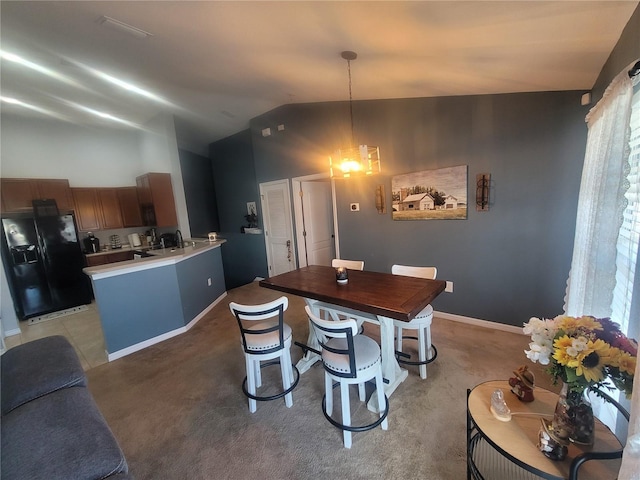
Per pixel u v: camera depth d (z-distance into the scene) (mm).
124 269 3021
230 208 6398
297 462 1677
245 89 3566
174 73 3059
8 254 4301
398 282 2383
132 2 1785
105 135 5742
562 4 1276
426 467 1595
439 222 3289
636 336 1307
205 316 4051
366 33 1816
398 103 3393
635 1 1223
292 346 3059
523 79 2270
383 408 1922
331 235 5352
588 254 1610
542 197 2656
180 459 1738
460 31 1627
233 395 2307
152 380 2572
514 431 1189
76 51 2604
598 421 1200
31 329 3992
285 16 1723
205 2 1689
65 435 1206
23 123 4867
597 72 2043
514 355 2590
